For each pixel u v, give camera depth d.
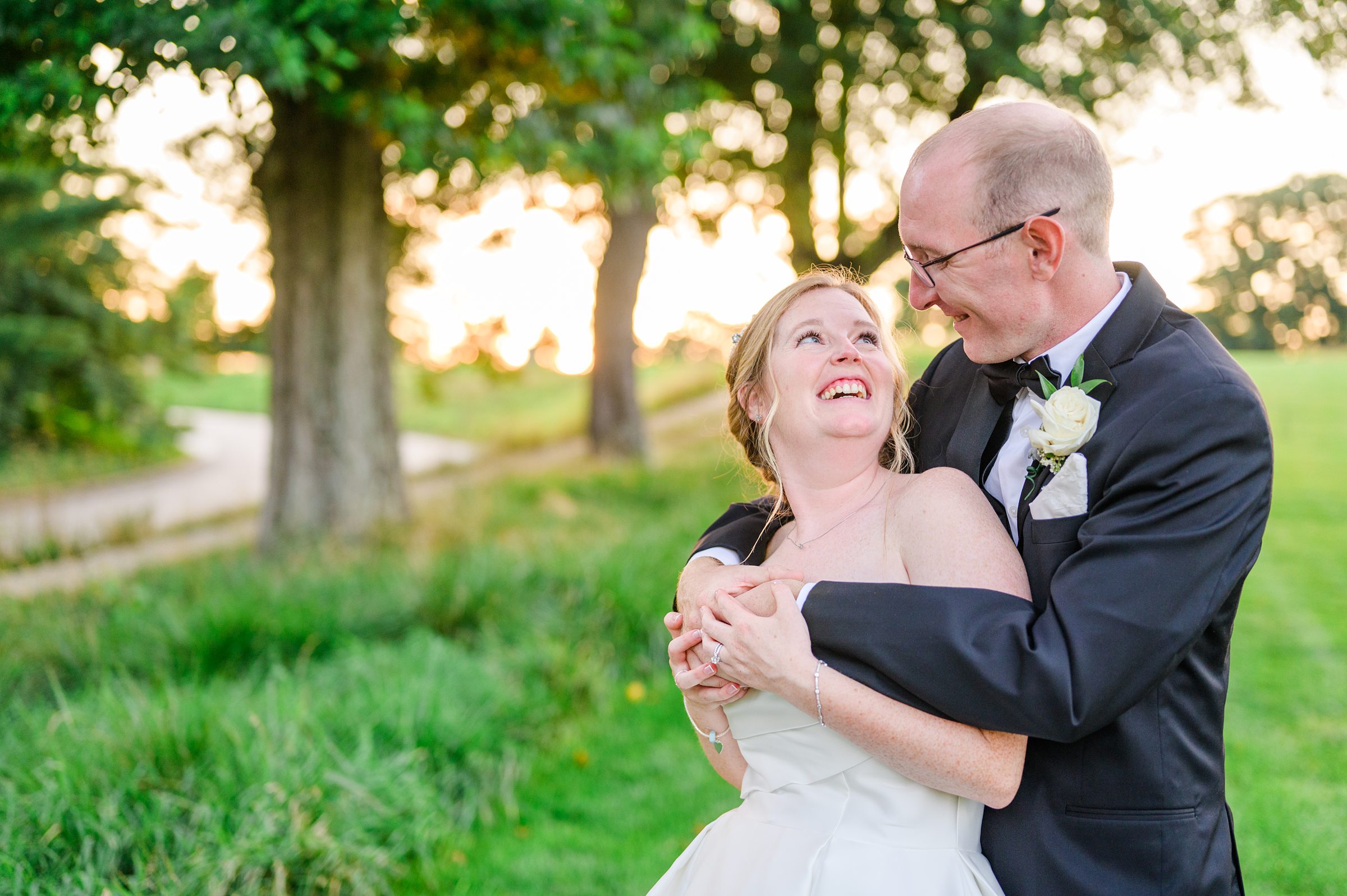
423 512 8.77
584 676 4.84
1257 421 1.47
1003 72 10.37
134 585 6.72
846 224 13.20
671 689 5.09
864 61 11.81
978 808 1.63
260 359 46.59
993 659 1.39
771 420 1.77
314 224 7.69
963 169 1.57
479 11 5.57
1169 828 1.50
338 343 7.74
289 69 4.52
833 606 1.53
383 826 3.32
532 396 28.47
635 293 13.53
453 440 23.11
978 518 1.57
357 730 3.78
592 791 4.01
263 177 7.73
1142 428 1.48
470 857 3.49
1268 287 35.31
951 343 2.05
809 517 1.77
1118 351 1.56
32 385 18.38
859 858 1.57
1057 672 1.35
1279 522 9.84
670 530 7.96
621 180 7.10
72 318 19.41
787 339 1.78
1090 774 1.52
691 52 7.60
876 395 1.74
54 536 9.94
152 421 20.69
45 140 5.30
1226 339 35.81
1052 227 1.53
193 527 12.02
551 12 5.50
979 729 1.48
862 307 1.81
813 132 12.48
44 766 3.22
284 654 5.17
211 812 3.04
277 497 7.76
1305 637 6.09
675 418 21.16
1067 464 1.53
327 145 7.64
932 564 1.55
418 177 7.80
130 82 4.70
